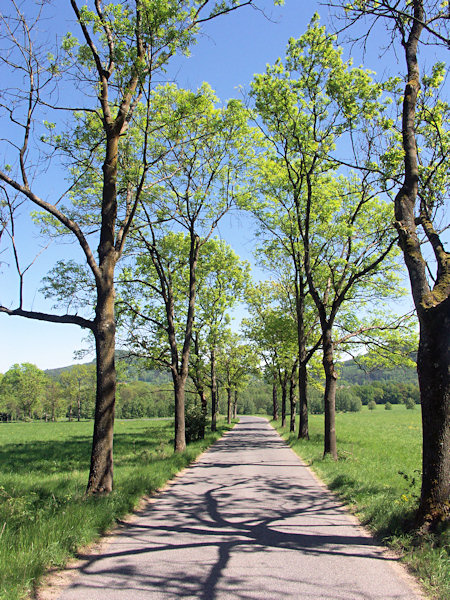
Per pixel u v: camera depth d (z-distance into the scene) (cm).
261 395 12425
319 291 2002
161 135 1395
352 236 1463
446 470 557
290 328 2603
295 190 1534
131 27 855
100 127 1089
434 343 577
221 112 1403
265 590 420
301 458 1569
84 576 461
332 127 1304
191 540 592
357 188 1519
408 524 575
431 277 719
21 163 794
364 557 518
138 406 9650
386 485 891
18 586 405
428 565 455
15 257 835
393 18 651
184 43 877
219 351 3478
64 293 1302
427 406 576
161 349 2016
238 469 1298
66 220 861
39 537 525
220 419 5766
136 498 829
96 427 846
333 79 1212
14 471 1341
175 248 1867
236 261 2544
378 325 1817
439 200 841
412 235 658
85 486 915
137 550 550
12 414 9144
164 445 1950
